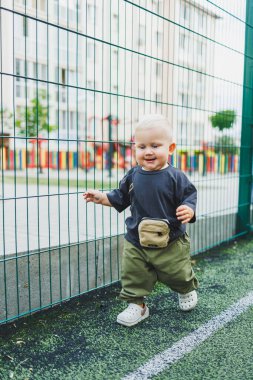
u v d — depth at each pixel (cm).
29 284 211
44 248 226
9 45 908
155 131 194
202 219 350
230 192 439
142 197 199
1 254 210
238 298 242
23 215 388
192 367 162
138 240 204
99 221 357
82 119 1638
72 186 676
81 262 247
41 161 1025
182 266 204
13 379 154
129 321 202
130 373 158
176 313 220
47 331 197
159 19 296
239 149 402
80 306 231
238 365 164
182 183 198
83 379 154
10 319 202
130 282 207
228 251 361
